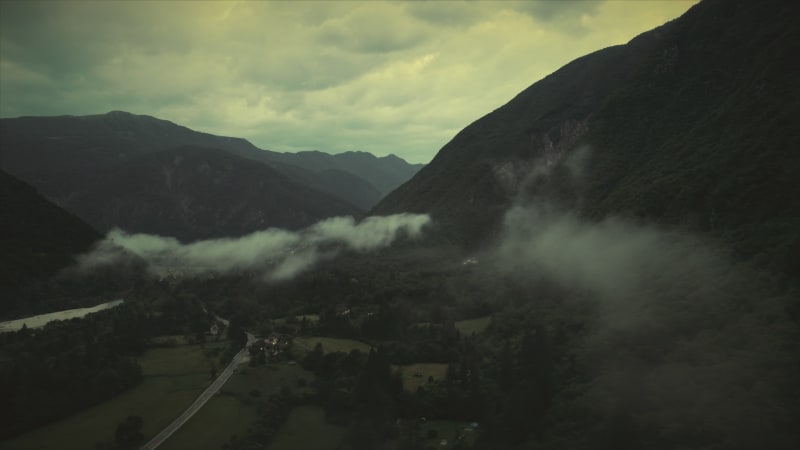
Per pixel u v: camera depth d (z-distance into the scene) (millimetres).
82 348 171500
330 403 129750
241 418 127375
